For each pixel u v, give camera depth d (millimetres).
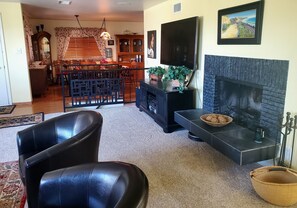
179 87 3867
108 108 5395
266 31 2582
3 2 5281
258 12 2619
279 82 2465
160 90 3961
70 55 9453
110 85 5570
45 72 7223
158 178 2572
